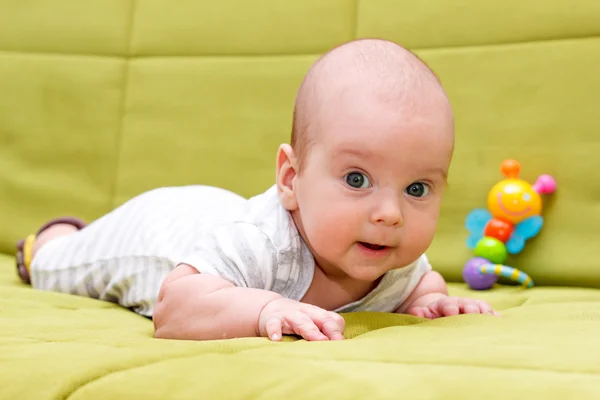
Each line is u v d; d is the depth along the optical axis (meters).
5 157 2.18
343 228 1.05
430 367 0.74
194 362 0.79
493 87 1.90
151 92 2.14
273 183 2.02
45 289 1.57
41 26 2.23
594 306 1.30
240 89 2.09
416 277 1.29
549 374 0.71
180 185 2.08
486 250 1.76
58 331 1.05
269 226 1.17
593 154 1.81
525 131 1.87
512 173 1.82
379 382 0.69
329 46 2.05
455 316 1.11
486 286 1.73
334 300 1.23
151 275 1.37
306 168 1.10
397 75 1.07
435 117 1.06
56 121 2.18
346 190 1.05
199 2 2.16
